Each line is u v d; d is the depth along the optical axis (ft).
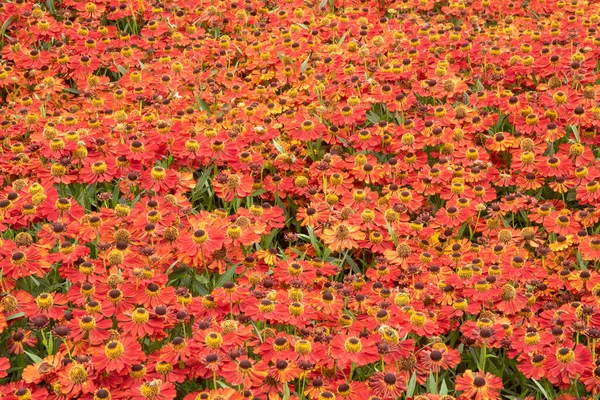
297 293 6.51
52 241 6.68
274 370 6.10
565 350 6.15
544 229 7.30
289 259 6.94
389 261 6.99
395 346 6.21
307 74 8.51
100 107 8.14
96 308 6.27
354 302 6.66
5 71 8.36
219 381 6.13
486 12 9.91
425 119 7.76
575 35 8.66
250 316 6.42
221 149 7.52
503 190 7.72
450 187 7.37
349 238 7.02
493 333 6.32
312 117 8.00
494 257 6.94
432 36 8.84
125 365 6.03
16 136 7.78
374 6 10.08
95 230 6.81
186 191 7.33
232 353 6.09
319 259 6.95
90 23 9.03
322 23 9.19
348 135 7.95
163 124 7.58
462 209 7.24
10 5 8.98
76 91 8.50
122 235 6.74
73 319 6.23
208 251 6.72
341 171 7.57
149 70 8.56
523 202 7.30
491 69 8.54
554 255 7.06
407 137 7.61
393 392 6.05
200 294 6.72
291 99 8.27
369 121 8.11
